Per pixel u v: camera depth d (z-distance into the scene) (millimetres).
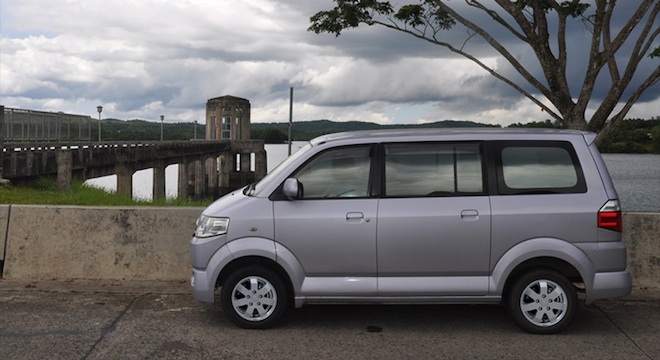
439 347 5598
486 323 6352
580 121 12461
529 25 12516
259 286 6062
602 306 6977
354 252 5918
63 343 5609
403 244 5891
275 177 6156
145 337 5824
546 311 5918
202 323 6301
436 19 13562
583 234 5863
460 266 5891
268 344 5656
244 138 91375
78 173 29172
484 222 5871
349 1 13680
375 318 6527
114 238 8125
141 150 40625
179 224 8117
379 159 6074
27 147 25281
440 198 5957
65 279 8055
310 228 5941
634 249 7746
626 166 105188
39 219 8180
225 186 86688
